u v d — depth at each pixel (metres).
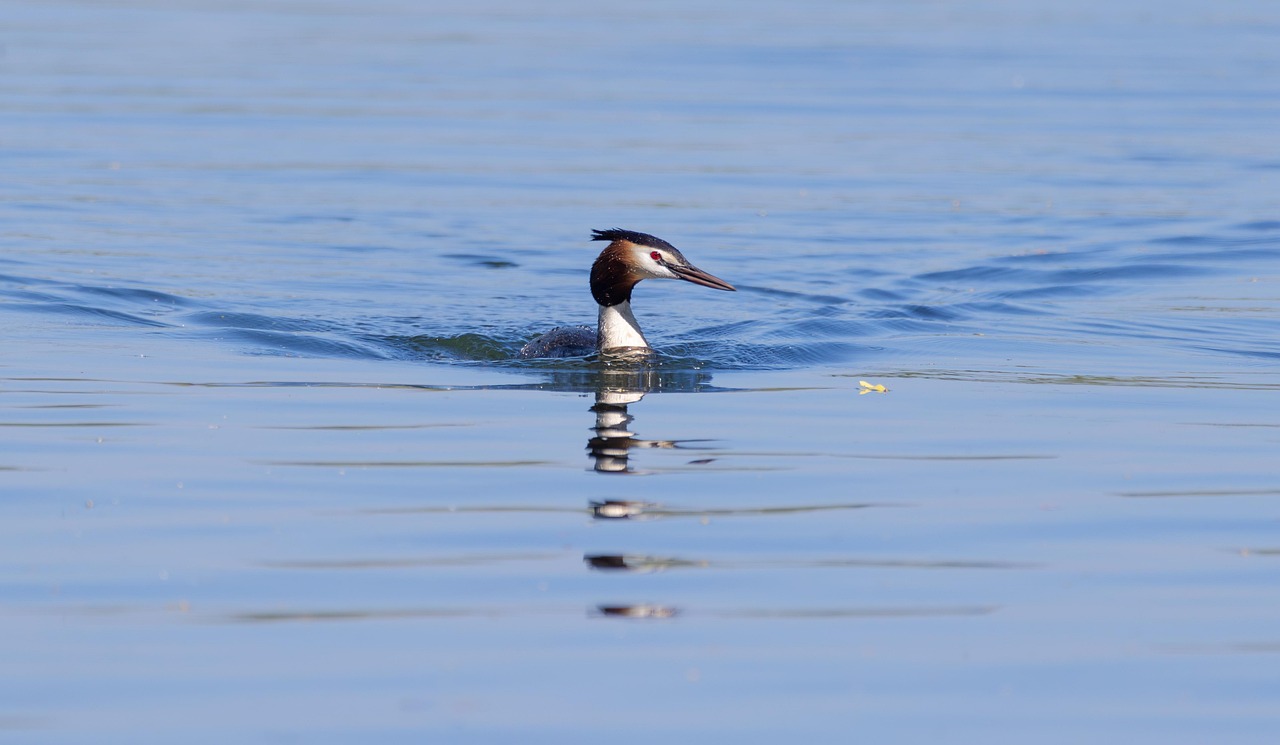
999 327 18.11
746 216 25.81
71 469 11.20
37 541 9.57
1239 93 40.25
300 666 7.80
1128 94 40.06
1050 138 33.69
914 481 11.20
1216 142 33.09
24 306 17.91
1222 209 25.95
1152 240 23.55
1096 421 13.23
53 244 22.00
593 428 12.84
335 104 37.03
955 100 38.97
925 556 9.54
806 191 28.02
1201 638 8.26
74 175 27.98
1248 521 10.23
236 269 20.98
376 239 23.55
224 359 15.60
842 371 15.63
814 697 7.52
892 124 35.34
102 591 8.73
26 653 7.89
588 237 24.12
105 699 7.37
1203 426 13.03
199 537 9.70
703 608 8.66
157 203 25.66
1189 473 11.44
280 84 40.03
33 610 8.45
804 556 9.52
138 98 37.19
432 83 40.78
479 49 48.25
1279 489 10.99
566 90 39.97
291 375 14.92
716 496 10.77
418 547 9.59
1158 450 12.16
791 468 11.55
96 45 46.56
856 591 8.93
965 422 13.16
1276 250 22.73
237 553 9.41
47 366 14.93
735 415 13.46
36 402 13.37
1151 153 31.92
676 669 7.84
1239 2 67.56
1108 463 11.74
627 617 8.50
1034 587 9.02
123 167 28.95
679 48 48.97
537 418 13.23
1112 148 32.50
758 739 7.05
